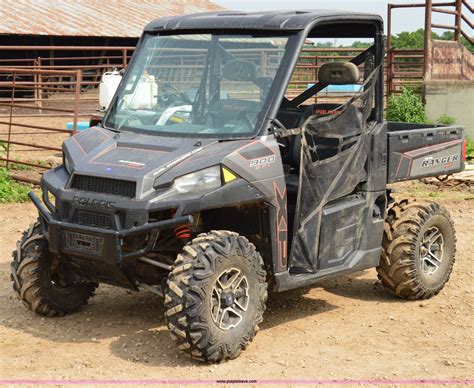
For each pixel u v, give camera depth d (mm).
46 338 6473
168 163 5934
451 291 7969
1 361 5949
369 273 8648
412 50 18172
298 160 7242
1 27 26734
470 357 6148
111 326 6762
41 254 6754
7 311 7141
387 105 17688
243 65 6531
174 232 6113
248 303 6043
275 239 6301
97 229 5891
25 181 12695
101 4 33438
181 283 5680
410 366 5938
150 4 35750
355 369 5852
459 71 18156
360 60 7293
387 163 7359
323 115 6754
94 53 31500
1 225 10375
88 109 24109
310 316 7145
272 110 6316
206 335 5711
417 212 7547
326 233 6805
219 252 5809
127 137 6465
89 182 6102
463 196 12688
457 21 17953
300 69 18484
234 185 5961
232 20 6754
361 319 7082
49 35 27375
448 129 7969
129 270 6020
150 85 6820
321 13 6680
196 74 6680
